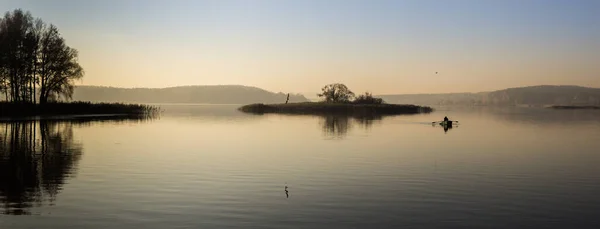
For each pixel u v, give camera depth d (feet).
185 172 71.61
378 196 55.88
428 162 85.05
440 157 92.32
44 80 234.79
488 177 69.67
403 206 50.96
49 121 195.62
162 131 156.46
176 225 43.04
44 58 229.04
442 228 42.98
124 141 118.62
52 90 240.73
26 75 221.46
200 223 43.80
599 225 44.47
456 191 59.11
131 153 94.02
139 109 306.76
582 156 96.48
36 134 132.77
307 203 52.03
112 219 44.73
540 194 57.67
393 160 87.30
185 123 208.03
